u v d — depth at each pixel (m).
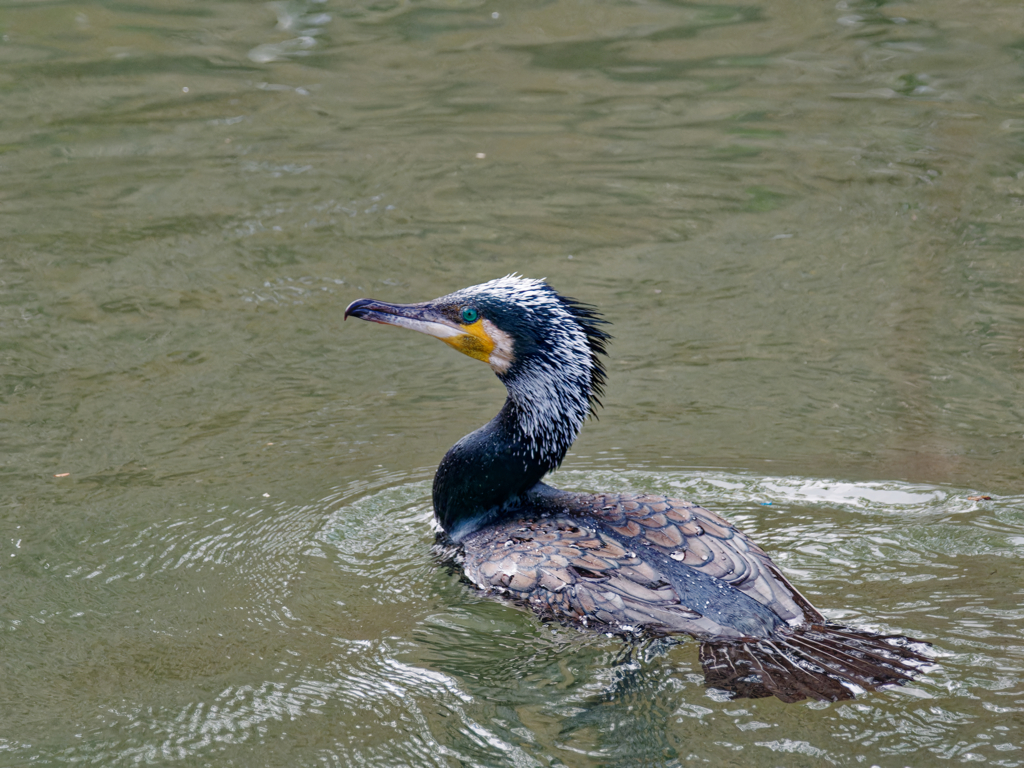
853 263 12.12
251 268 12.09
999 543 7.23
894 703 5.60
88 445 8.99
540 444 7.40
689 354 10.49
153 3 19.28
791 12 18.66
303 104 15.98
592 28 18.34
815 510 7.80
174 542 7.68
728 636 6.11
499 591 6.62
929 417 9.25
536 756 5.45
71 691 6.20
